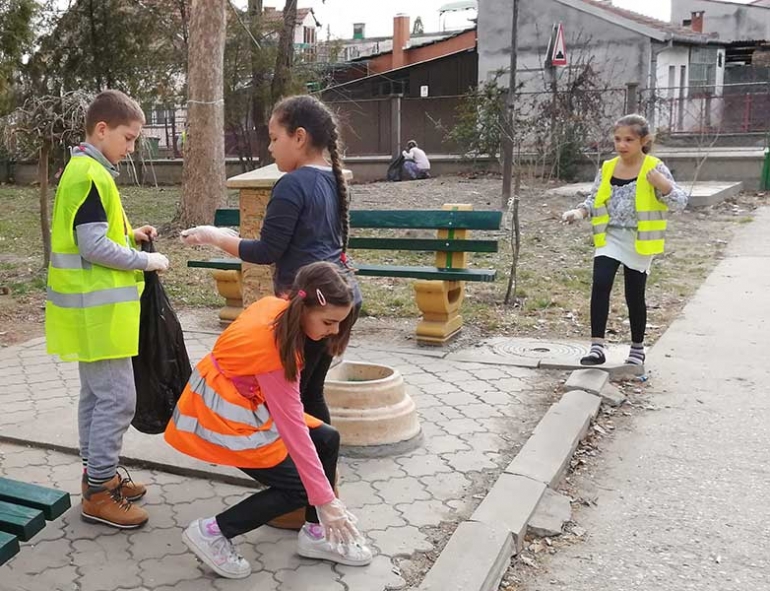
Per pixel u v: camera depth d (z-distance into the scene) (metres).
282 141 3.29
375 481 3.90
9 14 9.77
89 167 3.14
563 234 11.52
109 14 19.62
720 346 6.21
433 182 17.78
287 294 3.05
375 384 4.21
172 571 3.11
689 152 16.88
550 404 5.00
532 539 3.56
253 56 19.97
